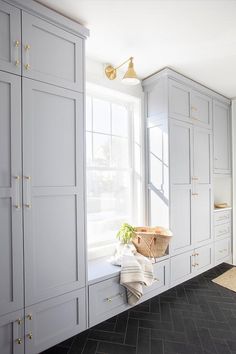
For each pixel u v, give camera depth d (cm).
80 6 161
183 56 227
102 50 216
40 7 155
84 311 182
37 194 156
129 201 279
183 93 271
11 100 145
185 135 272
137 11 166
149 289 234
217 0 155
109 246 250
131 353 168
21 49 149
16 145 147
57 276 166
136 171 279
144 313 215
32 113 154
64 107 171
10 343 146
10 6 145
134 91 269
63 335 169
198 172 289
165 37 196
